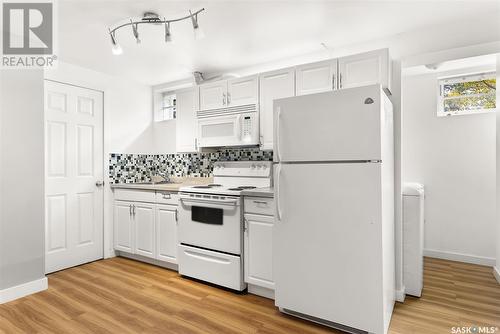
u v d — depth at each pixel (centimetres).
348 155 192
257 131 300
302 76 275
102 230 365
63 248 325
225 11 229
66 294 260
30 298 252
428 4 222
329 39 281
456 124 340
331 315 199
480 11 233
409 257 253
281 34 271
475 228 332
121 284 283
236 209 262
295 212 212
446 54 252
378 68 242
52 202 316
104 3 215
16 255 252
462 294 254
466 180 336
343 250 194
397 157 247
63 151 326
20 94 256
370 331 186
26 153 259
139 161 414
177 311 229
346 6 224
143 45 292
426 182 357
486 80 329
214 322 213
